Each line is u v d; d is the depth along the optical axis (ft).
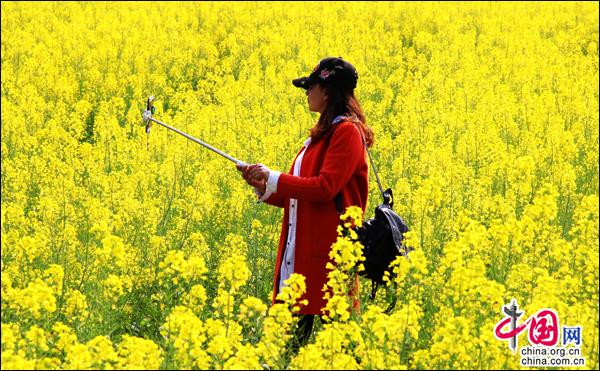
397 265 24.77
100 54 81.56
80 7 118.42
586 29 109.19
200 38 94.27
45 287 21.52
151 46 85.35
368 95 67.77
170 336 21.29
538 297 22.89
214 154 47.21
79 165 44.78
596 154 48.55
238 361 20.75
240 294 30.22
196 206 36.86
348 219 24.63
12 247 28.94
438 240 33.37
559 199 39.83
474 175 44.34
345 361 20.34
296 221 24.89
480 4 132.98
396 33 96.68
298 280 22.21
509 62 83.25
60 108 60.49
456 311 22.75
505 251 26.63
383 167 46.37
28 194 43.09
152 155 48.37
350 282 24.07
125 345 21.65
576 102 61.67
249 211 36.52
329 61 24.80
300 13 113.19
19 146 51.21
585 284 27.40
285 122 57.57
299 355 20.59
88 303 26.37
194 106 58.85
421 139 53.26
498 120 58.34
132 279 31.01
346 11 120.88
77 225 34.86
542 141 50.98
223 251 33.68
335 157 24.02
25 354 21.04
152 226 34.60
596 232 27.61
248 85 65.46
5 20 99.19
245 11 116.88
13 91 63.98
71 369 19.76
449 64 81.30
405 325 21.81
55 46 85.71
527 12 124.88
